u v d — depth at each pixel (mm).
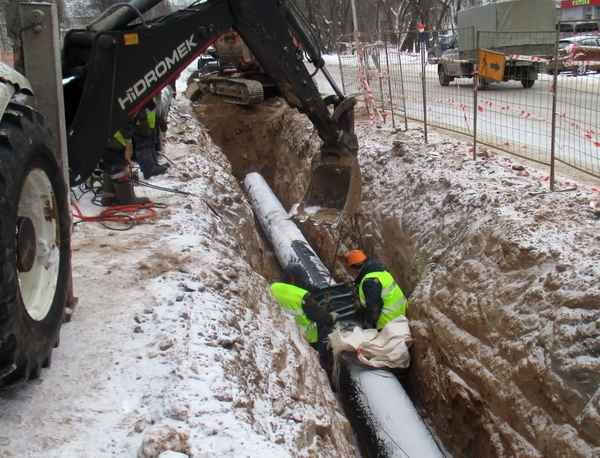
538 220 5316
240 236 7137
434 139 8758
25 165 2812
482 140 8508
